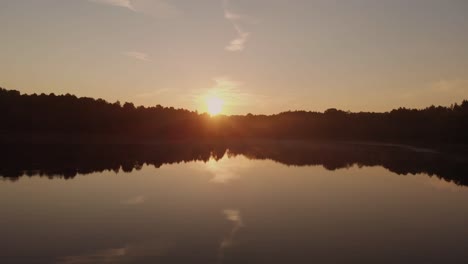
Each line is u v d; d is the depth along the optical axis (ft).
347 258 51.90
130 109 369.30
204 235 61.41
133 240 58.80
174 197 89.92
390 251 54.60
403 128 379.76
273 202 85.40
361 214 75.10
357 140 408.67
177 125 377.09
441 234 62.59
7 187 98.99
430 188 105.09
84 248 55.42
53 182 107.55
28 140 251.60
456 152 232.73
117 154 197.47
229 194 94.32
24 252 53.83
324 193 96.63
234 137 426.51
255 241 58.59
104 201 84.69
